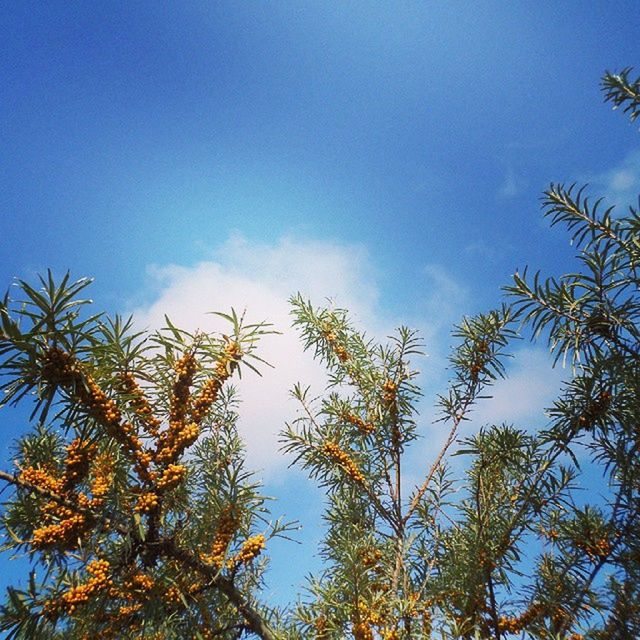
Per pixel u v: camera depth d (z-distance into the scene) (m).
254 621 0.71
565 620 0.74
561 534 0.81
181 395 0.70
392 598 0.76
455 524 0.90
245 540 0.74
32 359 0.62
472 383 0.99
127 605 0.69
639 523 0.70
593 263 0.70
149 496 0.66
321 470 0.97
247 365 0.72
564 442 0.77
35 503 0.70
